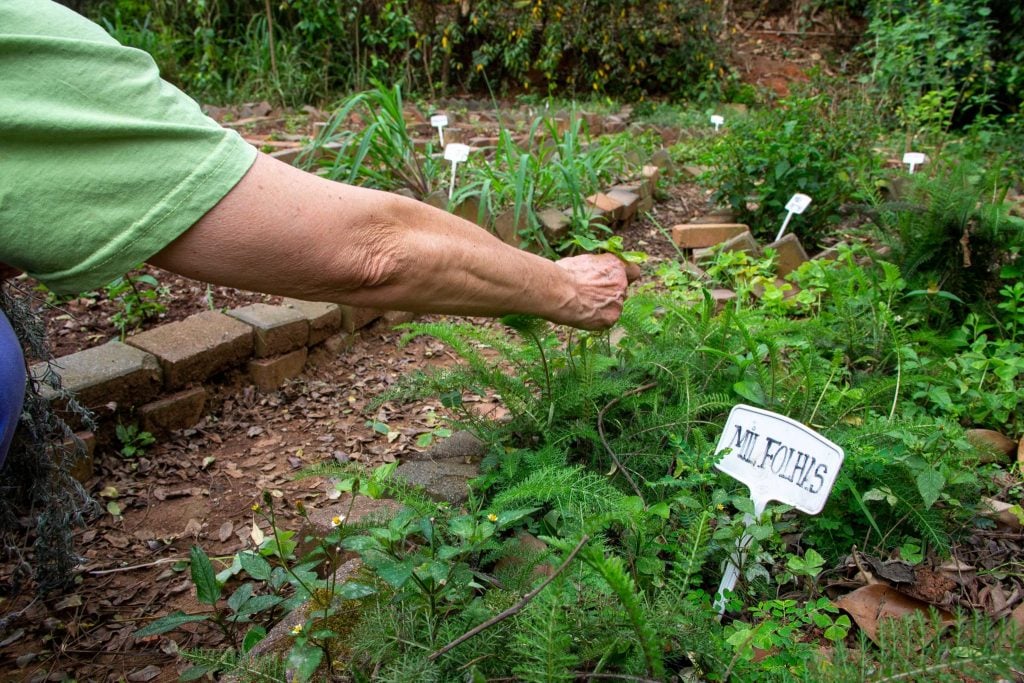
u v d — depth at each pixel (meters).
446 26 7.67
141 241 1.08
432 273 1.36
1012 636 1.23
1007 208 3.27
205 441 2.71
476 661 1.29
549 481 1.60
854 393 2.03
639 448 2.00
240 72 6.82
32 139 1.02
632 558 1.59
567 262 1.81
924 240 3.02
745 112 7.47
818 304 3.04
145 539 2.24
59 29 1.06
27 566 1.87
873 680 1.25
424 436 2.31
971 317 2.81
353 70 7.35
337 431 2.77
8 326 1.22
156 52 6.22
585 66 8.02
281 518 2.31
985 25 7.38
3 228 1.04
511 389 2.04
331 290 1.27
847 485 1.80
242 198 1.13
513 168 3.94
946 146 5.57
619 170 4.91
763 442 1.70
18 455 1.73
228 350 2.87
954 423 1.97
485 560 1.60
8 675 1.78
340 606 1.56
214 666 1.36
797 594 1.74
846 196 4.24
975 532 1.92
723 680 1.36
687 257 4.16
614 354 2.33
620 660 1.41
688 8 7.99
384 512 1.61
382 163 4.08
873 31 7.23
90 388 2.48
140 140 1.07
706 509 1.66
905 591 1.69
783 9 9.83
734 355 2.21
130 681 1.76
